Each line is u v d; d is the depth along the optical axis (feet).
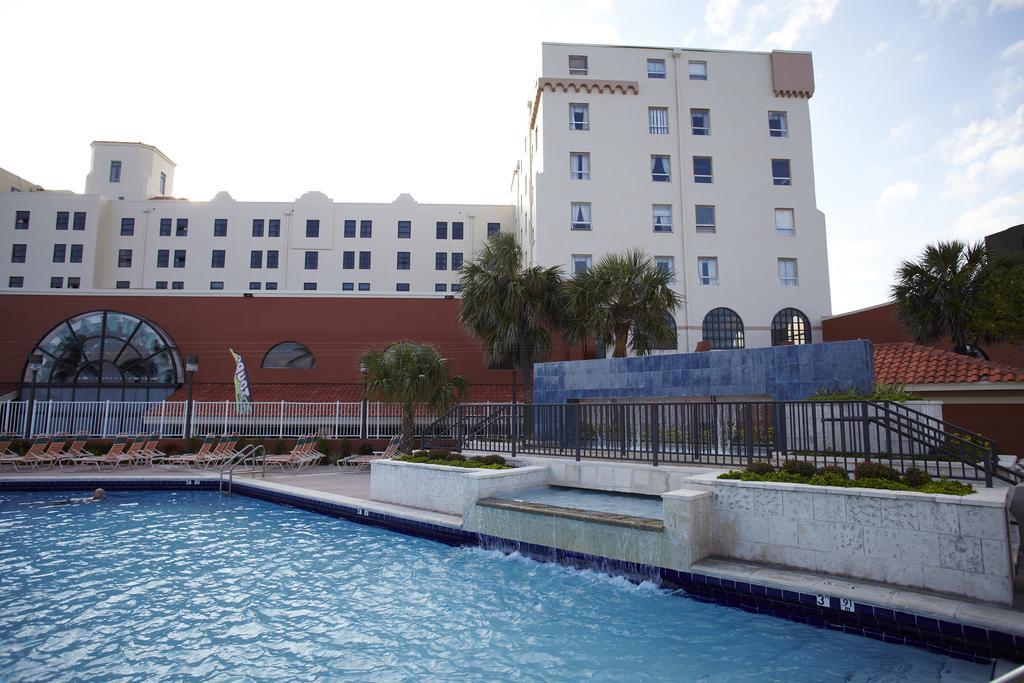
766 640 18.13
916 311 60.34
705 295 94.12
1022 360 62.64
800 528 21.03
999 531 17.26
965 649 16.33
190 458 54.75
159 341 77.00
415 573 25.49
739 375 39.73
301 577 25.00
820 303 95.50
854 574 19.74
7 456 54.39
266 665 16.72
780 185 98.58
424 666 16.72
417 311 83.10
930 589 18.28
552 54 98.12
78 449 57.26
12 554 28.73
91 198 137.90
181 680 15.76
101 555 28.55
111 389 75.77
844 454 24.53
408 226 143.64
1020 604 17.03
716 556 23.11
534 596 22.39
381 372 58.13
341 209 143.23
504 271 60.75
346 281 140.46
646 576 23.17
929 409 30.45
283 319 81.87
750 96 99.96
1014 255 59.00
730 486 22.95
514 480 32.04
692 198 96.22
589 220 94.89
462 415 42.04
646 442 32.96
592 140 96.48
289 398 74.95
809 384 36.58
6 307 79.77
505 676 16.07
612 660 16.99
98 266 137.59
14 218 136.56
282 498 42.19
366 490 42.39
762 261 95.76
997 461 23.75
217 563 27.14
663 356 44.04
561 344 80.89
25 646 17.95
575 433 34.17
